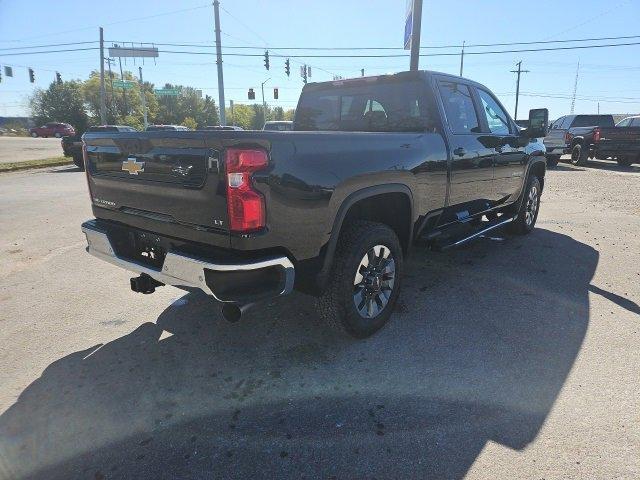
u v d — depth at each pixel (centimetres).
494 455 219
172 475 210
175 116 9588
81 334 345
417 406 257
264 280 252
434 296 413
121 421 248
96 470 214
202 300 407
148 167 278
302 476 209
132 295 422
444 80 418
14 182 1329
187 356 312
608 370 290
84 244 604
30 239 630
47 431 240
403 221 362
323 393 270
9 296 421
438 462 215
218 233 248
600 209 841
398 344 326
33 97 7925
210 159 240
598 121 1855
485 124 478
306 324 357
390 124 433
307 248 269
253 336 339
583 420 243
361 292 321
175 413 254
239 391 273
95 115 8050
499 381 280
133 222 305
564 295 414
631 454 219
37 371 295
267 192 242
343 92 467
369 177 301
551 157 1686
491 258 529
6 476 211
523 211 607
